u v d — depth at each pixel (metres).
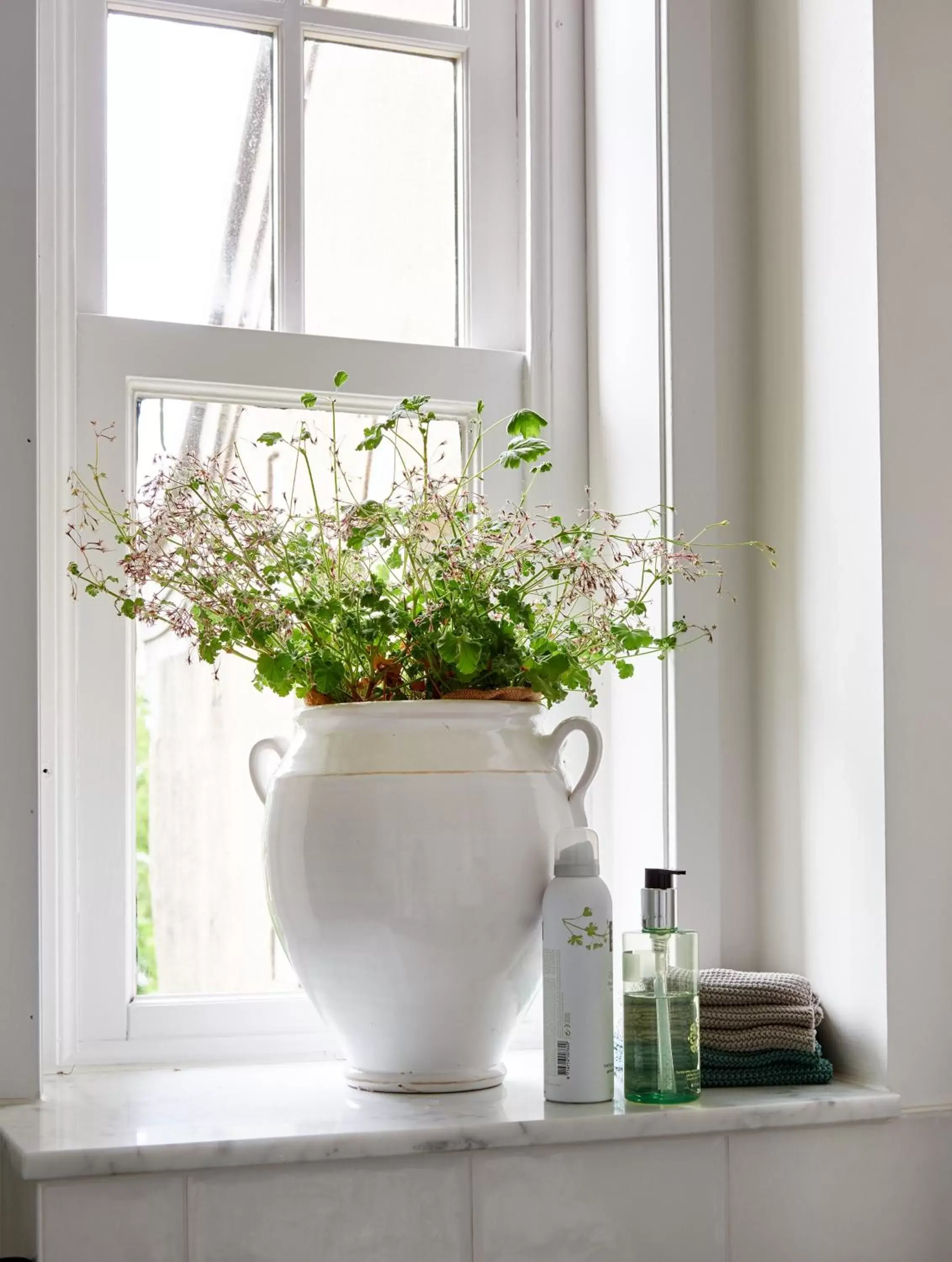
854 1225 1.17
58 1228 0.97
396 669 1.17
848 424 1.27
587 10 1.55
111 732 1.36
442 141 1.54
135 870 1.38
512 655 1.18
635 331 1.44
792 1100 1.15
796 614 1.34
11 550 1.17
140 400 1.40
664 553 1.29
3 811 1.16
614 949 1.39
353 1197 1.03
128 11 1.42
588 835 1.15
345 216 1.49
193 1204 1.00
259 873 1.43
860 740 1.24
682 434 1.38
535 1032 1.44
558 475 1.52
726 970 1.30
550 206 1.54
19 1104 1.15
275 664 1.13
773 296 1.40
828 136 1.31
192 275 1.43
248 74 1.47
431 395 1.48
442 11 1.54
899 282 1.24
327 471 1.46
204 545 1.21
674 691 1.36
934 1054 1.21
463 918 1.10
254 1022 1.39
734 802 1.40
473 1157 1.06
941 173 1.26
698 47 1.42
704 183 1.41
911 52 1.26
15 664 1.16
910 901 1.21
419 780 1.10
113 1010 1.35
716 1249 1.12
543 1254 1.07
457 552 1.17
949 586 1.24
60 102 1.35
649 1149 1.11
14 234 1.18
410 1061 1.15
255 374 1.42
